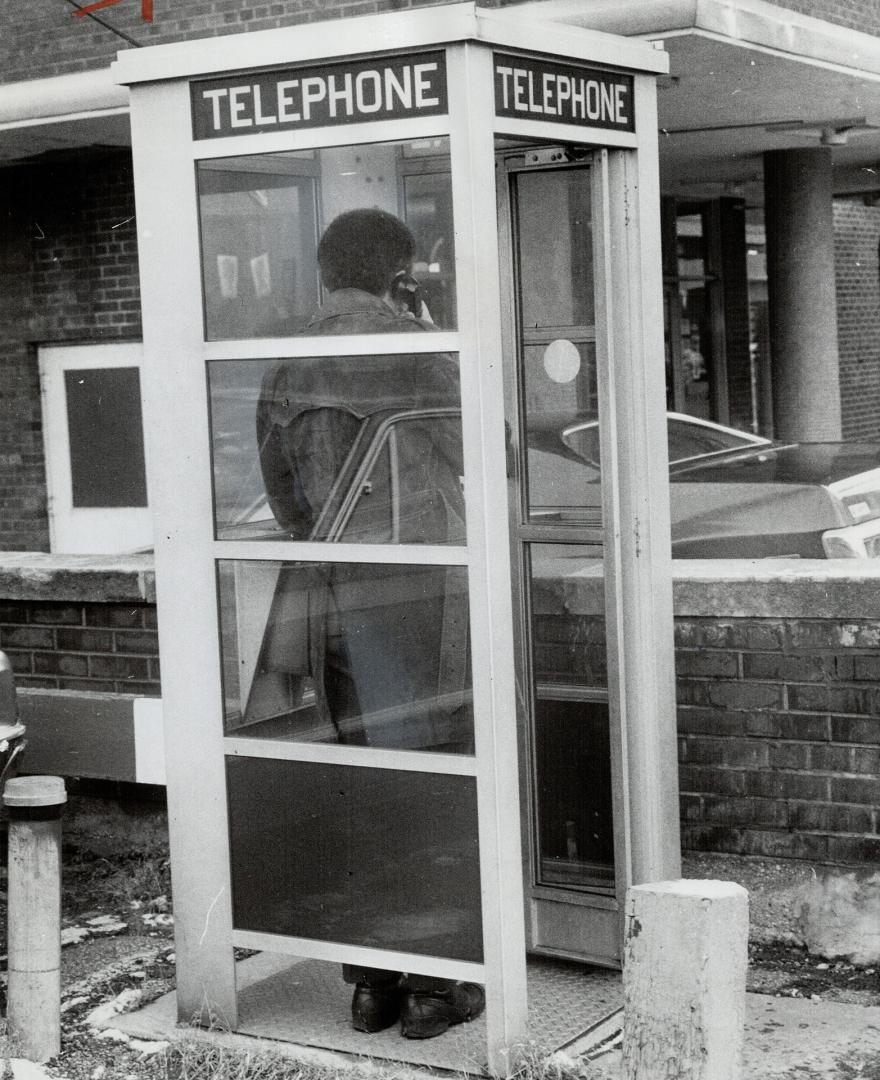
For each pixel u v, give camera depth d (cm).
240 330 392
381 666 383
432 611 375
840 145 1268
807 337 1334
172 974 476
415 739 380
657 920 312
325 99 369
